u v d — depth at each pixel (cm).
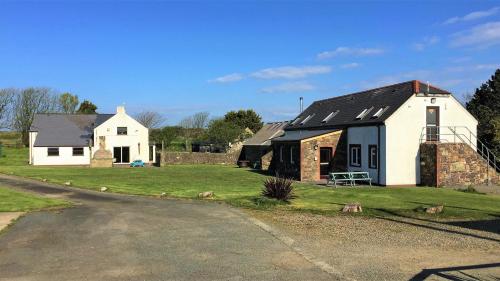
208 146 6425
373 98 3359
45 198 2019
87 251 989
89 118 6291
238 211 1627
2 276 799
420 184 2841
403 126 2825
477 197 2172
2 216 1471
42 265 873
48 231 1223
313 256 944
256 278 783
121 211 1620
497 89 4669
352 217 1500
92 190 2472
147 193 2308
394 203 1905
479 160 2800
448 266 866
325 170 3281
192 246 1041
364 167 3047
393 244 1068
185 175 3697
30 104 7438
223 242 1086
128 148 5709
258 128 8469
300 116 4525
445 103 2908
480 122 3784
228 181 3116
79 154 5681
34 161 5525
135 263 888
